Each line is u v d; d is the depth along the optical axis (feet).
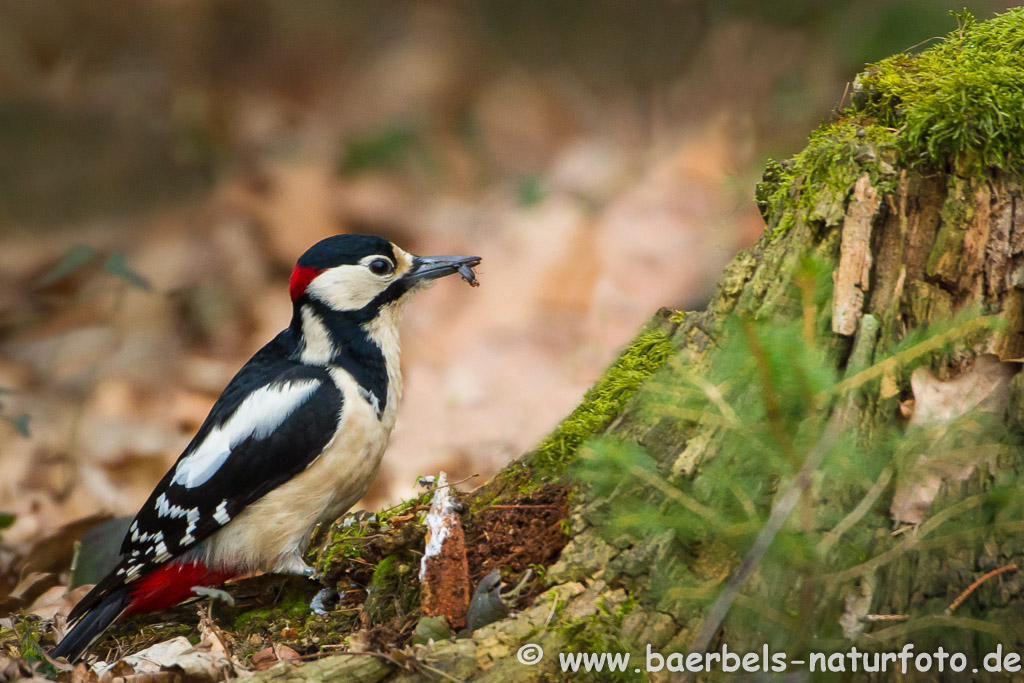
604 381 21.12
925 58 20.04
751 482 16.33
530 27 64.59
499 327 41.52
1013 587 16.35
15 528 33.12
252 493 23.25
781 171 20.67
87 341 43.93
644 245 43.55
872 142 18.63
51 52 65.82
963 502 16.07
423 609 19.16
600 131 56.95
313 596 23.20
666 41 59.21
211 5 68.80
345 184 55.62
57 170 56.85
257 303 47.39
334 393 23.61
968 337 17.49
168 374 42.22
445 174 55.57
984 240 17.93
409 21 68.28
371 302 24.54
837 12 51.16
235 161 58.70
